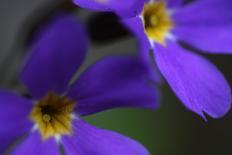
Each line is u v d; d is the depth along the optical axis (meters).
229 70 0.27
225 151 0.28
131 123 0.26
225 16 0.21
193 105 0.18
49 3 0.20
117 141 0.19
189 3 0.21
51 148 0.19
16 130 0.18
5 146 0.18
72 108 0.19
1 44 0.25
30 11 0.25
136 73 0.19
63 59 0.18
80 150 0.19
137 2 0.18
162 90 0.27
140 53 0.19
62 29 0.18
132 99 0.19
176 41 0.21
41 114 0.19
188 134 0.27
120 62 0.19
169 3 0.21
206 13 0.21
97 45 0.20
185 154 0.27
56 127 0.19
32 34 0.20
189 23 0.21
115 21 0.19
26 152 0.19
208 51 0.21
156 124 0.26
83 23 0.20
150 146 0.26
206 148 0.28
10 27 0.25
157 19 0.21
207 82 0.19
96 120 0.25
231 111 0.27
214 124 0.28
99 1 0.18
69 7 0.20
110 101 0.19
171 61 0.20
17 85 0.20
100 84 0.19
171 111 0.27
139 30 0.18
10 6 0.25
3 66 0.20
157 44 0.20
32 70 0.18
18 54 0.20
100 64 0.19
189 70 0.20
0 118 0.18
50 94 0.19
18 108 0.18
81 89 0.19
